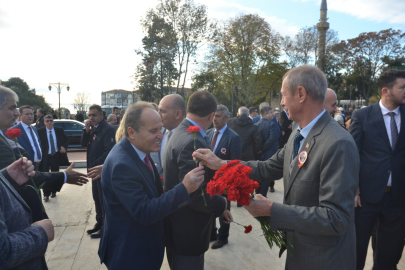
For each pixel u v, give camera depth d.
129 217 1.65
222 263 3.08
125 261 1.62
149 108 1.75
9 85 58.28
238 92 33.00
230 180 1.43
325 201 1.35
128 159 1.67
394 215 2.40
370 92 43.03
